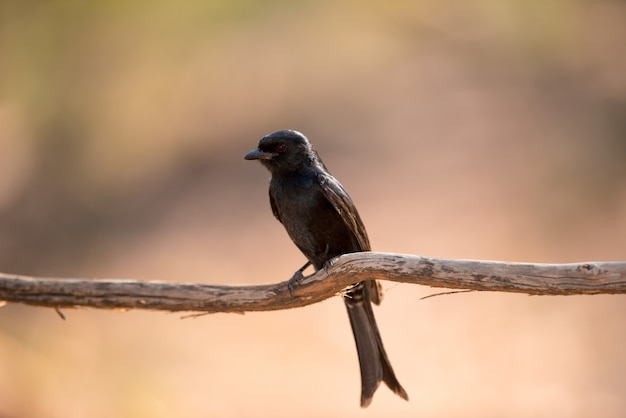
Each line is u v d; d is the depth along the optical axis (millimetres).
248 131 20234
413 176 17109
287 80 21594
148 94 21125
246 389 11953
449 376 11609
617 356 11406
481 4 22375
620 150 16469
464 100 19500
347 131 19297
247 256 15781
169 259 16219
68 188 19828
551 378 11281
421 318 12945
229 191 18406
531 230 14594
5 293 6820
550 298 12805
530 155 17000
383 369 7586
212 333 13492
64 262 17188
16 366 12031
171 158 20094
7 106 20391
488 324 12531
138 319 13938
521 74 20188
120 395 11844
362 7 22922
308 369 12305
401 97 20125
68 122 20500
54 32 20188
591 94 18828
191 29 21734
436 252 14375
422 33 22453
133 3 20656
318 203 7734
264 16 23062
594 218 14656
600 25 21375
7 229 18766
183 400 11773
